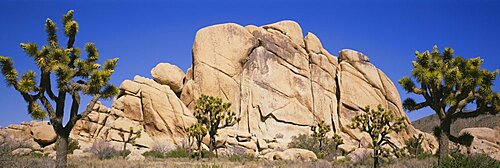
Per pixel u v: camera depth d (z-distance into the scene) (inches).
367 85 2190.0
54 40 568.1
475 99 615.5
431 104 637.9
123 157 1166.3
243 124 1940.2
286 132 1945.1
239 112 1980.8
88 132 1574.8
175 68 2063.2
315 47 2282.2
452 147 1130.0
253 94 2007.9
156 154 1333.7
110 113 1696.6
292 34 2251.5
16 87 528.1
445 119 624.7
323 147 1526.8
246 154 1396.4
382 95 2199.8
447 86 609.0
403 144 1830.7
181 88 2042.3
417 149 1301.7
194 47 2098.9
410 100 665.6
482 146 1240.2
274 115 1975.9
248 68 2071.9
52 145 1391.5
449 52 639.8
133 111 1740.9
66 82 550.3
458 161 506.6
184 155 1321.4
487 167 488.1
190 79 2065.7
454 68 601.0
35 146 1366.9
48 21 559.2
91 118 1599.4
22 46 537.3
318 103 2103.8
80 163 762.2
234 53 2078.0
